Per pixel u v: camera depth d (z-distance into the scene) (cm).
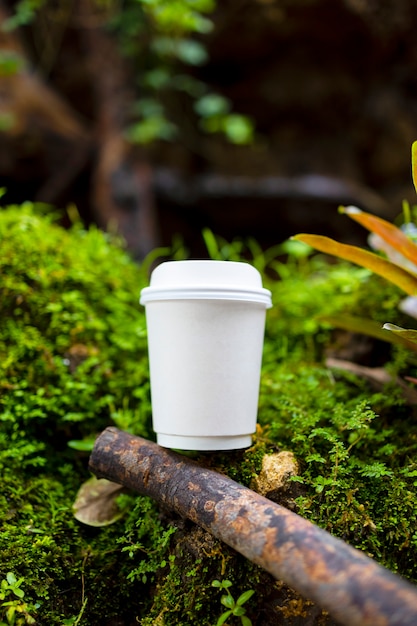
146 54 150
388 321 70
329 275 79
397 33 143
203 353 54
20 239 70
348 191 161
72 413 65
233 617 53
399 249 61
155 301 55
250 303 54
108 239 82
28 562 55
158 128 139
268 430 60
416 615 42
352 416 58
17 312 67
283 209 166
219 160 181
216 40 156
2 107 139
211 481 53
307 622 52
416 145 55
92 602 57
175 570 55
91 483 62
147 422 66
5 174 148
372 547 54
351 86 165
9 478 60
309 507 55
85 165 150
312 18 146
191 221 173
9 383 64
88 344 69
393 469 58
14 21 124
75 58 165
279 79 168
